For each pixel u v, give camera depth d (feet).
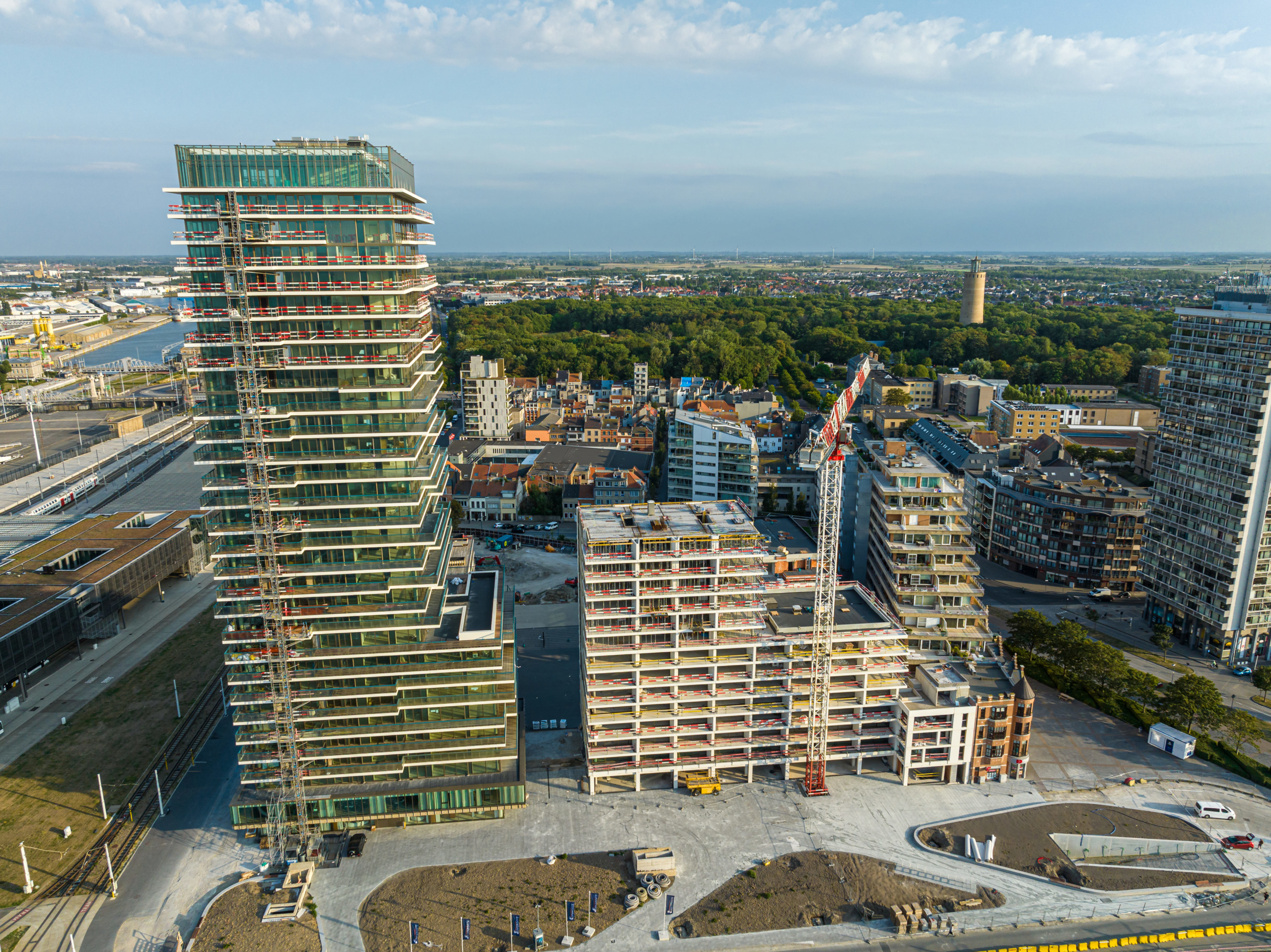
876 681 503.20
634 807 481.46
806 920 398.83
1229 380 624.59
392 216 409.08
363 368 419.13
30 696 597.93
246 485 423.23
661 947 382.63
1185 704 533.55
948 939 388.78
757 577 487.20
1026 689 497.46
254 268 403.34
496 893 413.59
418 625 446.60
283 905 401.90
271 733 446.60
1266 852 447.83
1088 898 413.59
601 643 483.51
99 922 394.52
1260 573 630.33
